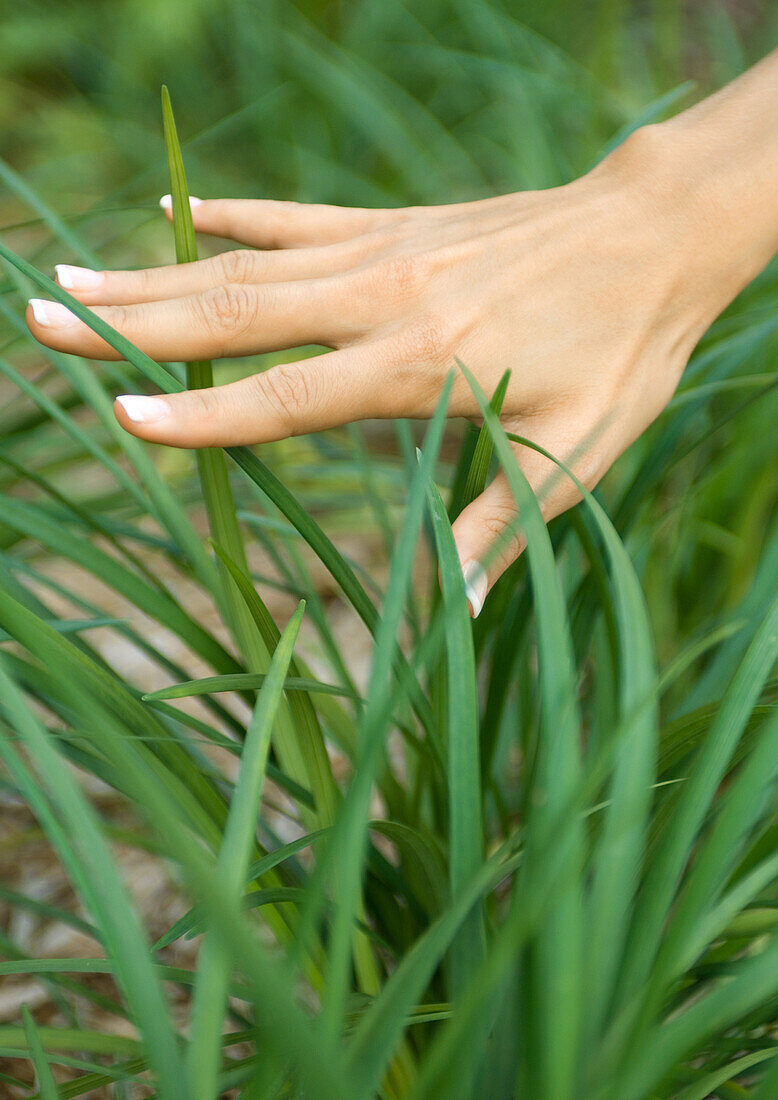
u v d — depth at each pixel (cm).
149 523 86
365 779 36
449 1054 35
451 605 39
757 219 49
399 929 49
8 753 38
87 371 49
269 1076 36
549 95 102
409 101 114
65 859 37
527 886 36
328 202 109
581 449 43
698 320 50
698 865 37
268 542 58
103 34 136
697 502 66
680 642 64
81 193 126
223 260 48
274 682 38
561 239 48
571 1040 36
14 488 81
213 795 45
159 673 71
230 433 44
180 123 131
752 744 42
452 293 47
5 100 136
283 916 45
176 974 41
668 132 50
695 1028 36
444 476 80
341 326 46
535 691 54
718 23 113
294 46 110
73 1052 53
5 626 38
